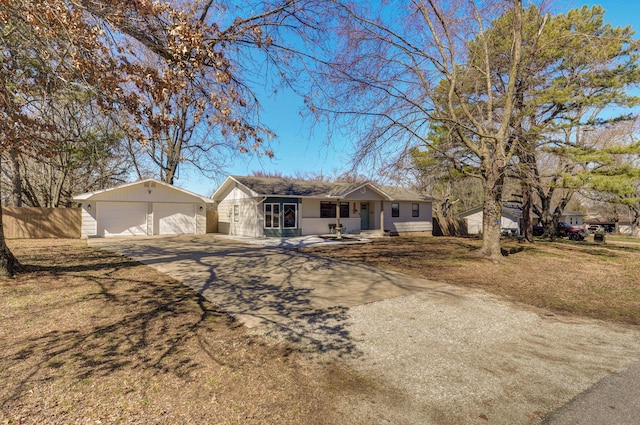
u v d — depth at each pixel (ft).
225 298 20.53
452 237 71.20
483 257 38.32
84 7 12.79
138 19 14.12
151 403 9.39
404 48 33.86
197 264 32.19
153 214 64.49
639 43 31.19
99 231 59.26
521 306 20.90
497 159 36.99
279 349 13.50
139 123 15.35
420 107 32.83
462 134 38.47
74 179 69.41
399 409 9.53
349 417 9.11
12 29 16.78
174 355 12.50
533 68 38.86
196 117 16.43
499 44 41.78
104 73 13.55
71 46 13.79
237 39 17.66
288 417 9.03
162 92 13.91
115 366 11.47
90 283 22.80
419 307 19.85
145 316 16.66
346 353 13.32
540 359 13.21
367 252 43.11
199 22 15.53
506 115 36.78
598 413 9.49
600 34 41.88
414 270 31.30
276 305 19.47
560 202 78.64
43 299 18.83
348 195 65.31
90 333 14.30
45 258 33.47
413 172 40.37
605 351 14.19
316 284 25.08
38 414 8.71
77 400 9.39
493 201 38.24
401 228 78.69
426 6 34.91
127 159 71.26
